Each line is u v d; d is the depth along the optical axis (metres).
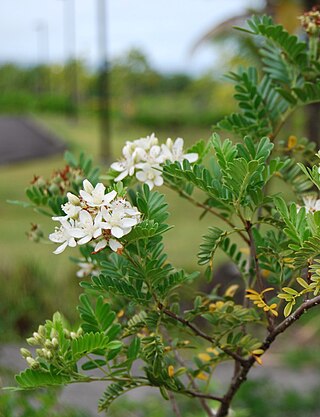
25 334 1.00
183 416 0.49
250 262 0.27
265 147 0.22
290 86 0.31
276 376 0.87
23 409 0.41
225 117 0.29
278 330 0.23
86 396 0.69
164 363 0.23
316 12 0.29
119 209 0.20
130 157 0.25
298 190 0.29
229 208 0.27
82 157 0.30
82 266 0.29
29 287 1.05
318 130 1.22
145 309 0.25
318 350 0.96
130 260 0.22
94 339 0.21
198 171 0.22
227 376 0.83
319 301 0.21
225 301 0.27
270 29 0.29
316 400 0.64
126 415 0.51
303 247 0.20
